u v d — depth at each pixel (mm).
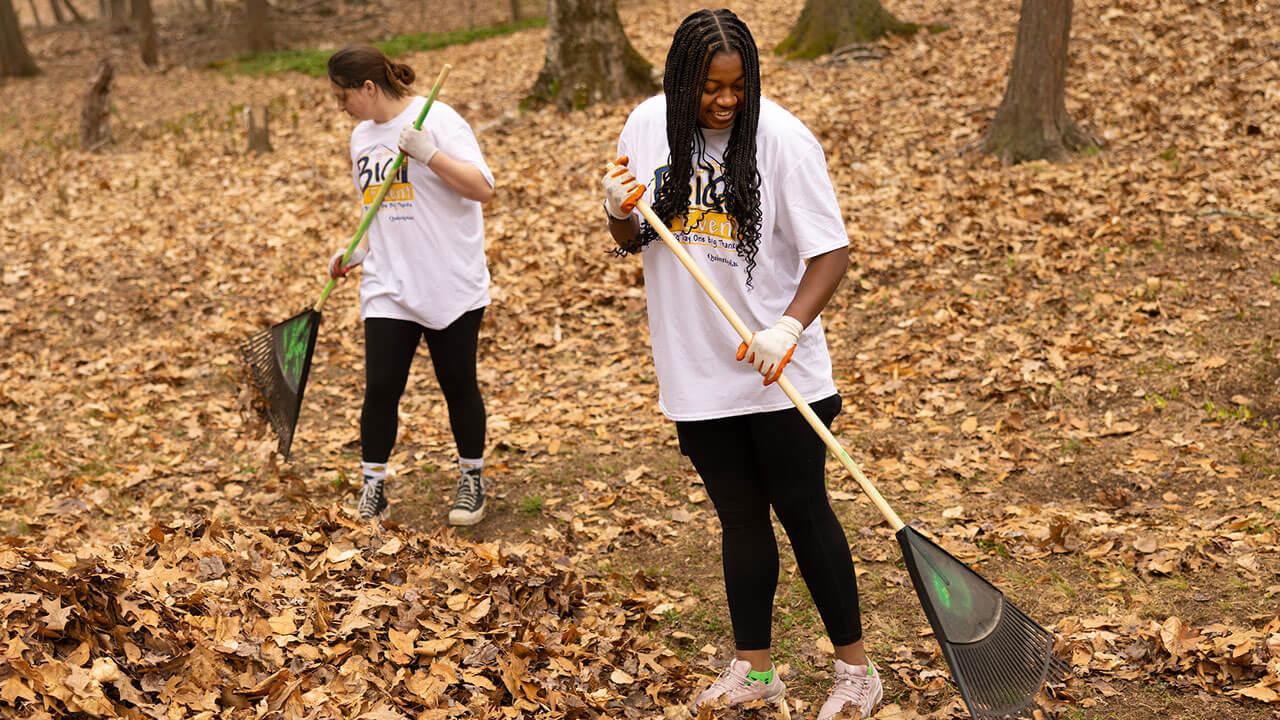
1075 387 5316
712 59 2439
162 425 5812
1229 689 3006
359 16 28359
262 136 12609
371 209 4086
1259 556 3693
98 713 2367
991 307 6336
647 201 2689
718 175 2605
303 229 9227
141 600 2809
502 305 7152
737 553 2914
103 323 7512
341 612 3139
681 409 2758
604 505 4621
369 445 4305
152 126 16203
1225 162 7758
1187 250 6598
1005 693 2580
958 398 5426
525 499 4758
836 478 4727
